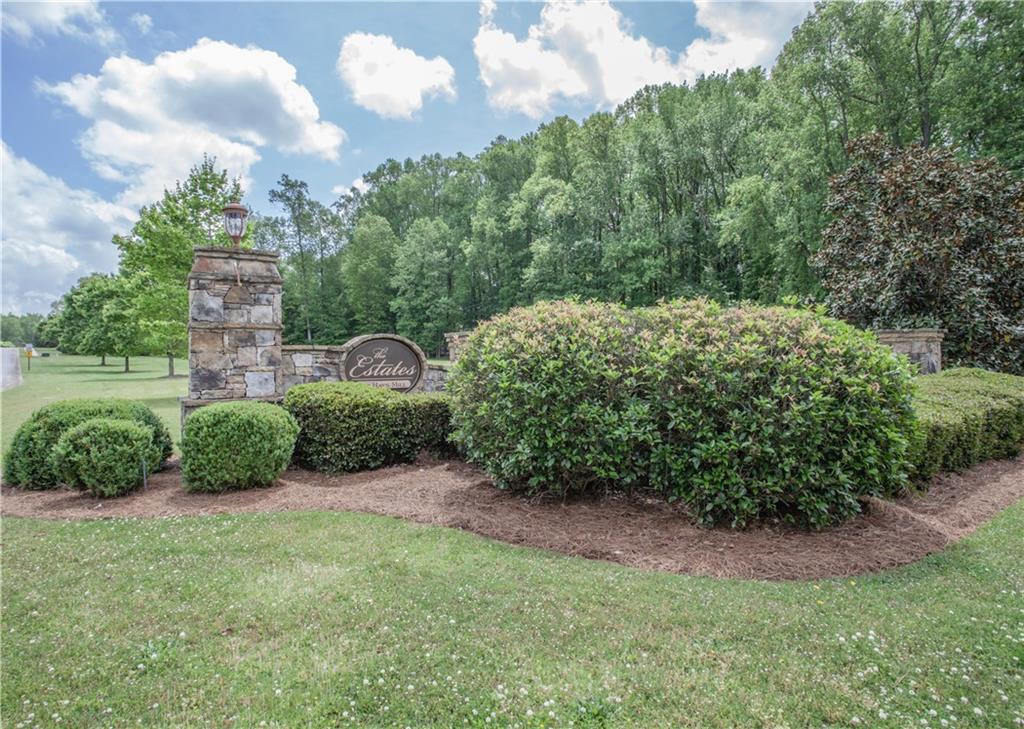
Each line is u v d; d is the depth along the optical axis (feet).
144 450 16.25
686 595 9.29
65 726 6.08
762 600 9.09
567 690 6.61
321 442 18.76
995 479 18.08
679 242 83.76
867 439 12.29
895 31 51.03
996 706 6.30
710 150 80.43
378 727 6.05
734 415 12.27
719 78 84.43
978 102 49.44
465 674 6.97
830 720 6.10
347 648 7.62
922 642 7.73
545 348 14.16
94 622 8.40
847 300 36.19
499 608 8.77
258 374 21.72
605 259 85.15
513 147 126.82
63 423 16.85
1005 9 46.16
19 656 7.46
